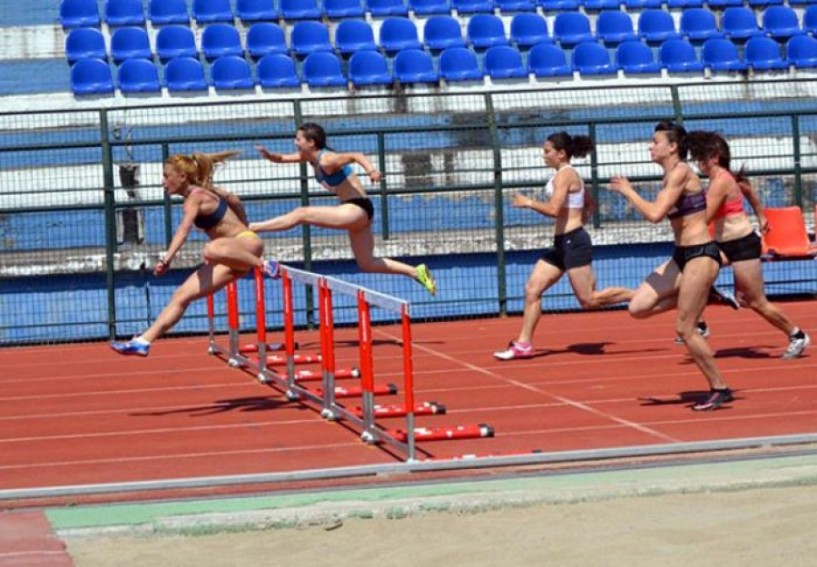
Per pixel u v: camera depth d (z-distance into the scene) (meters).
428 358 31.69
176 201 37.91
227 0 48.66
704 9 52.03
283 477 19.02
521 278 39.81
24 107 44.62
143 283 37.88
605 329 36.03
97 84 45.09
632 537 15.96
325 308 23.78
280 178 37.69
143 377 30.52
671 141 22.56
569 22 49.88
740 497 17.70
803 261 41.19
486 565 15.12
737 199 28.31
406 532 16.52
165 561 15.55
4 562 15.41
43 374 31.78
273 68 45.94
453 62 47.34
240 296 38.19
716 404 23.44
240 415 24.92
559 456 19.67
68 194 38.72
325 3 49.53
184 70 45.53
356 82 46.19
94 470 20.58
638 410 23.83
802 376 27.03
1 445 23.02
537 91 38.81
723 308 39.47
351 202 31.56
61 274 37.50
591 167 39.69
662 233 40.19
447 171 38.75
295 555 15.72
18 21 47.25
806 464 19.02
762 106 44.72
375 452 20.98
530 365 29.97
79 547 16.23
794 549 15.34
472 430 21.62
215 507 17.53
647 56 48.66
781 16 51.81
